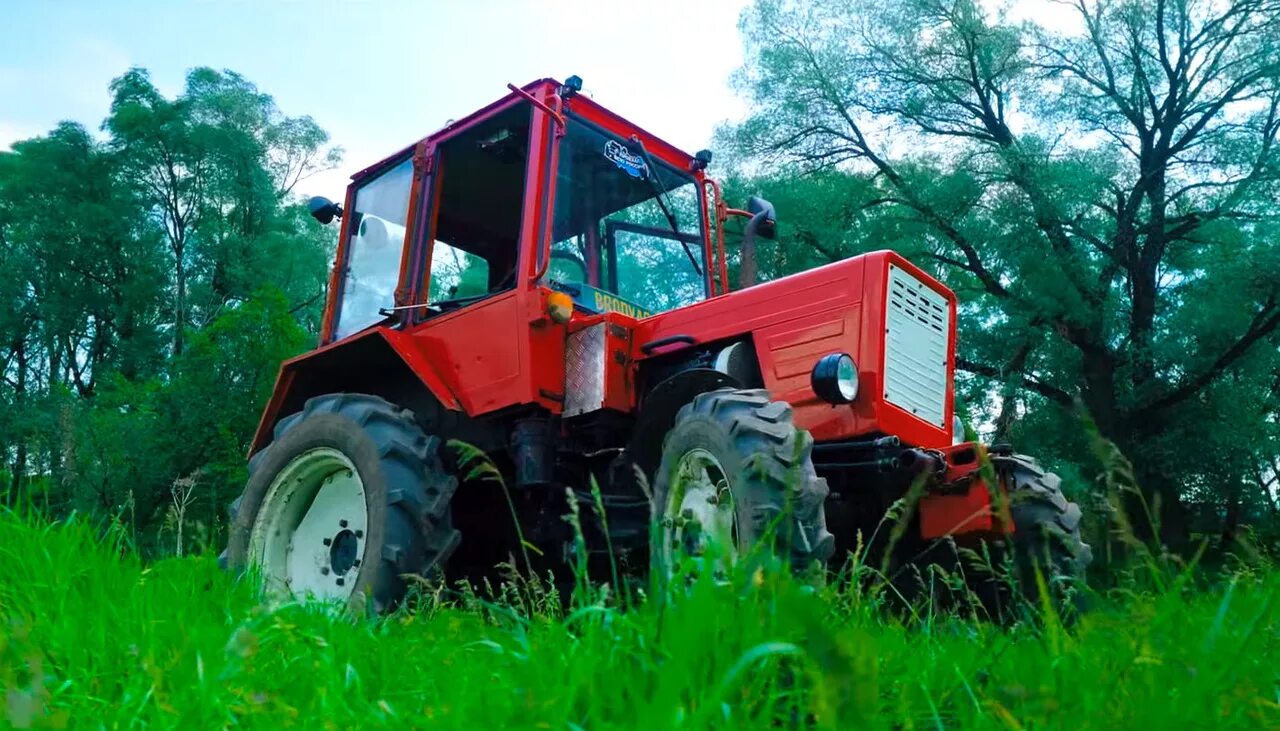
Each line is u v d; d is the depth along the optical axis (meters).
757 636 1.73
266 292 18.20
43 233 36.47
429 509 4.73
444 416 5.48
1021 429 19.84
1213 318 19.45
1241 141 20.58
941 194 20.78
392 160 5.92
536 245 5.07
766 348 4.85
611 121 5.65
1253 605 2.05
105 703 1.84
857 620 2.31
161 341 36.75
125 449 13.75
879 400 4.53
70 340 37.88
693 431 4.22
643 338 5.14
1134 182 21.88
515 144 5.49
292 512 5.25
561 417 5.00
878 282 4.65
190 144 38.72
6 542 3.03
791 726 1.66
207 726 1.76
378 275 5.79
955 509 4.54
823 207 21.78
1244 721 1.62
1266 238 19.81
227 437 15.69
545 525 5.07
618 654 1.75
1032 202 20.00
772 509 3.80
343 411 5.11
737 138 24.42
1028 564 4.53
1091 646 1.97
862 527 4.84
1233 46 21.69
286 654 2.32
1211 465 19.83
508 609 2.78
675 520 3.96
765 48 24.17
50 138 38.84
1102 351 20.06
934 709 1.73
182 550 3.90
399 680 2.14
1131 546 2.28
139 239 38.00
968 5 23.06
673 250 5.77
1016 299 19.69
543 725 1.52
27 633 2.21
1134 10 21.52
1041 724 1.63
